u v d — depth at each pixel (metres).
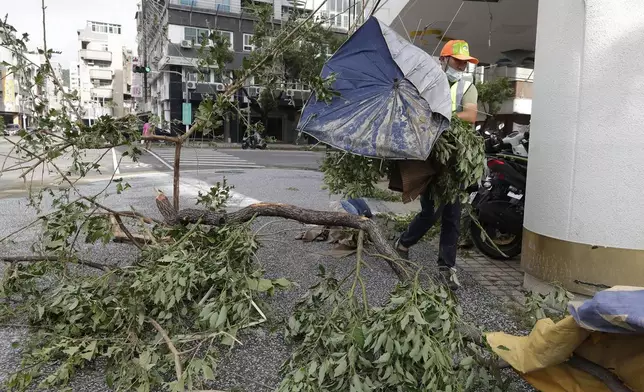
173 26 27.67
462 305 3.79
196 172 13.80
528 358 2.04
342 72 3.56
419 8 8.62
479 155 3.48
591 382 2.04
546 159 3.82
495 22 9.52
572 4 3.54
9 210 7.16
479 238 5.23
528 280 4.12
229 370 2.75
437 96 3.24
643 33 3.25
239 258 3.18
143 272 3.06
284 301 3.73
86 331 2.91
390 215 6.51
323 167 4.42
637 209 3.38
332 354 2.20
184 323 3.08
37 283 3.99
